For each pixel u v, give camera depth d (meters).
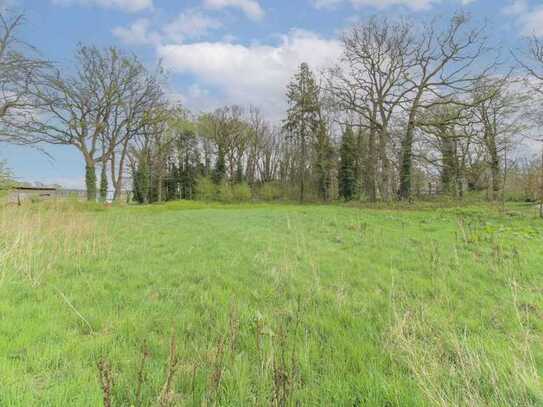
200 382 2.02
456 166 21.47
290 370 2.13
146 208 24.17
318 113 36.31
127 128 31.62
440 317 3.13
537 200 15.73
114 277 4.69
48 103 22.58
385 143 23.80
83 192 29.28
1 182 14.95
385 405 1.89
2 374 2.07
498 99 20.50
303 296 3.78
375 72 25.31
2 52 18.19
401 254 6.12
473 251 6.24
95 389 1.94
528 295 3.84
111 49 27.95
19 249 5.34
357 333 2.82
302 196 38.50
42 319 3.02
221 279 4.53
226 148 48.28
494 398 1.92
